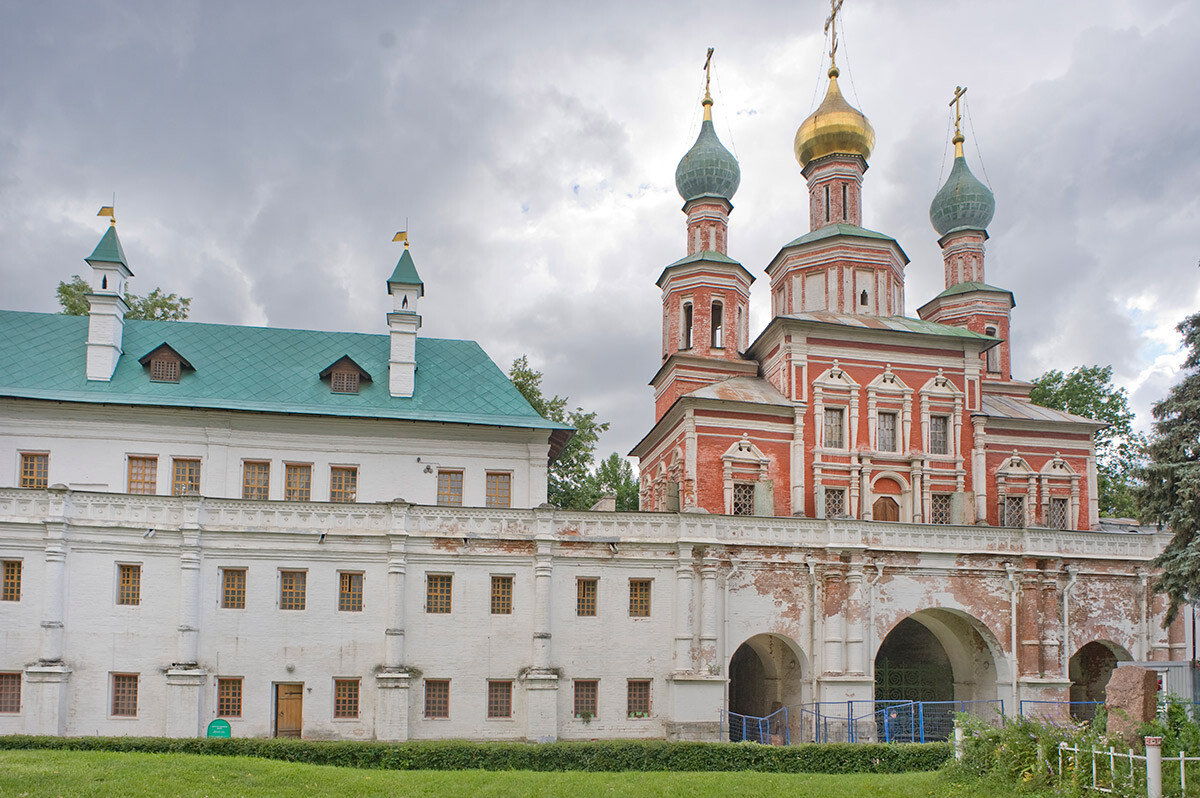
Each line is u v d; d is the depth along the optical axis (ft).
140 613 125.29
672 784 86.22
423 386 155.84
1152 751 69.51
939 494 172.86
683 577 137.49
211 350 155.02
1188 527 122.31
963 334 176.35
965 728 87.30
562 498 217.36
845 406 171.22
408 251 159.33
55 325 153.79
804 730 139.64
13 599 123.03
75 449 140.05
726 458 164.66
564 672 132.98
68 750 96.53
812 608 141.90
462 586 133.08
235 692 126.31
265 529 129.59
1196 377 124.06
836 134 196.34
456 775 89.15
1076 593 153.07
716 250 197.88
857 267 188.34
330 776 84.64
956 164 219.61
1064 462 184.34
